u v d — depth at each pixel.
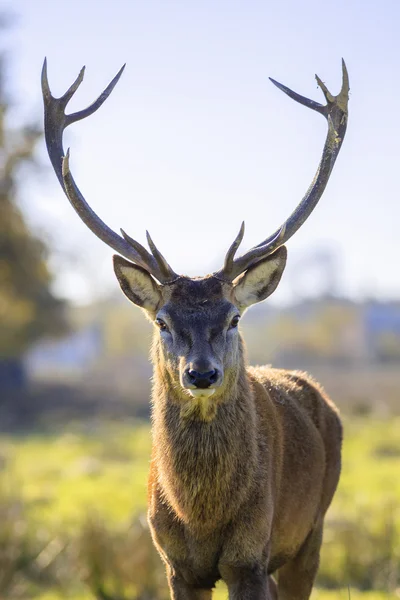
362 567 29.47
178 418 16.14
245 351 17.38
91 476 49.09
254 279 17.28
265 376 19.14
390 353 170.38
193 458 15.94
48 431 77.81
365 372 137.75
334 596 26.55
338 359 168.12
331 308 184.12
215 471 15.87
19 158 77.44
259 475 16.25
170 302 16.50
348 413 79.81
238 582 16.11
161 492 16.53
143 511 34.12
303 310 191.25
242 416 16.16
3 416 89.50
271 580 19.39
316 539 19.00
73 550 30.73
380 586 28.44
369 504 37.16
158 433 16.50
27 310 89.69
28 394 104.12
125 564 28.92
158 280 17.33
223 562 16.12
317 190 18.05
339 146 18.41
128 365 166.75
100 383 120.06
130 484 46.56
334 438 19.81
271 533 16.73
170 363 16.16
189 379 15.30
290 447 17.84
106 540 29.86
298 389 19.48
